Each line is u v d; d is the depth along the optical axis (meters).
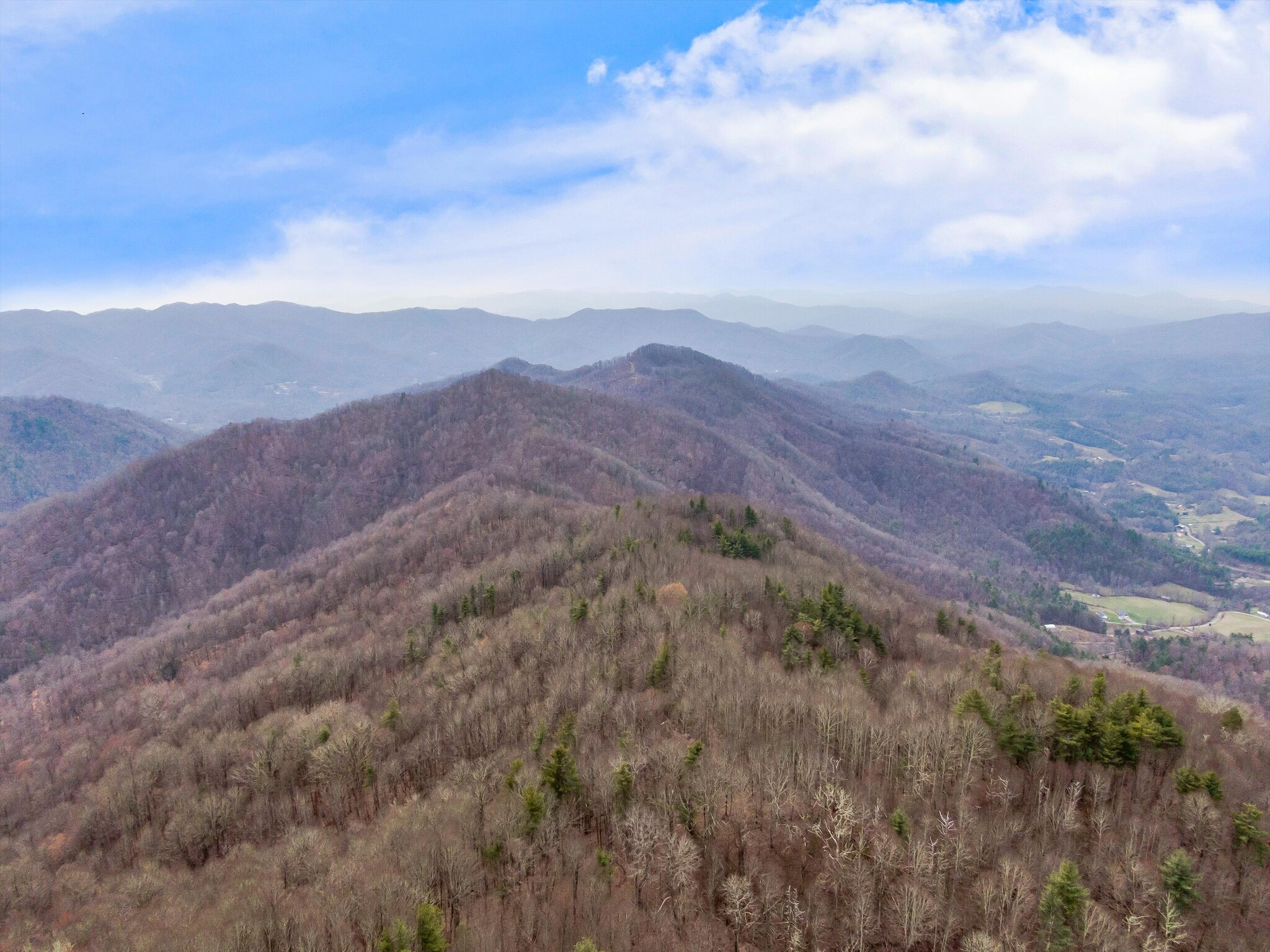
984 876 58.47
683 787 67.81
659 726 83.75
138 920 65.56
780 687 88.12
